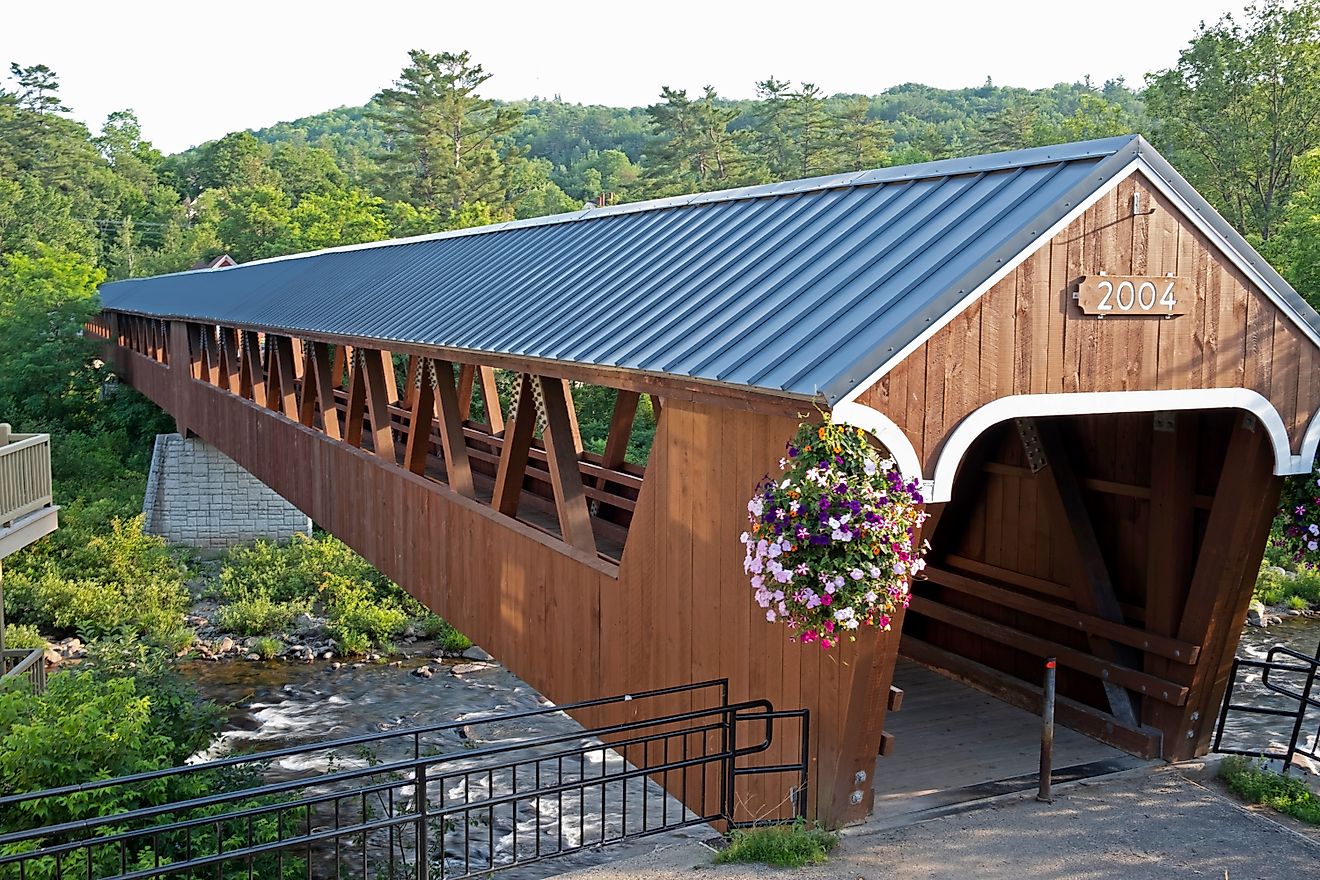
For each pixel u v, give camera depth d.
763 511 5.32
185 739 11.27
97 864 8.30
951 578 8.65
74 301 37.72
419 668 19.23
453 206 63.97
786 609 5.27
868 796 5.94
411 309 10.98
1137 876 5.51
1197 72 35.88
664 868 5.59
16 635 20.09
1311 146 33.56
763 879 5.42
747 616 6.13
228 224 59.56
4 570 23.14
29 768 8.77
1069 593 7.63
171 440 26.69
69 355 37.22
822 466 5.15
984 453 8.45
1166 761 6.96
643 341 6.68
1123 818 6.16
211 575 24.75
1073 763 6.91
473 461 14.30
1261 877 5.52
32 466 12.83
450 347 8.84
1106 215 5.66
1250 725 11.96
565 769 14.30
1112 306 5.69
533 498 11.66
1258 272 6.04
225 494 26.95
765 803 6.13
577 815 12.43
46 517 13.04
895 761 6.89
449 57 64.69
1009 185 6.01
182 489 26.73
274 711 17.23
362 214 53.81
